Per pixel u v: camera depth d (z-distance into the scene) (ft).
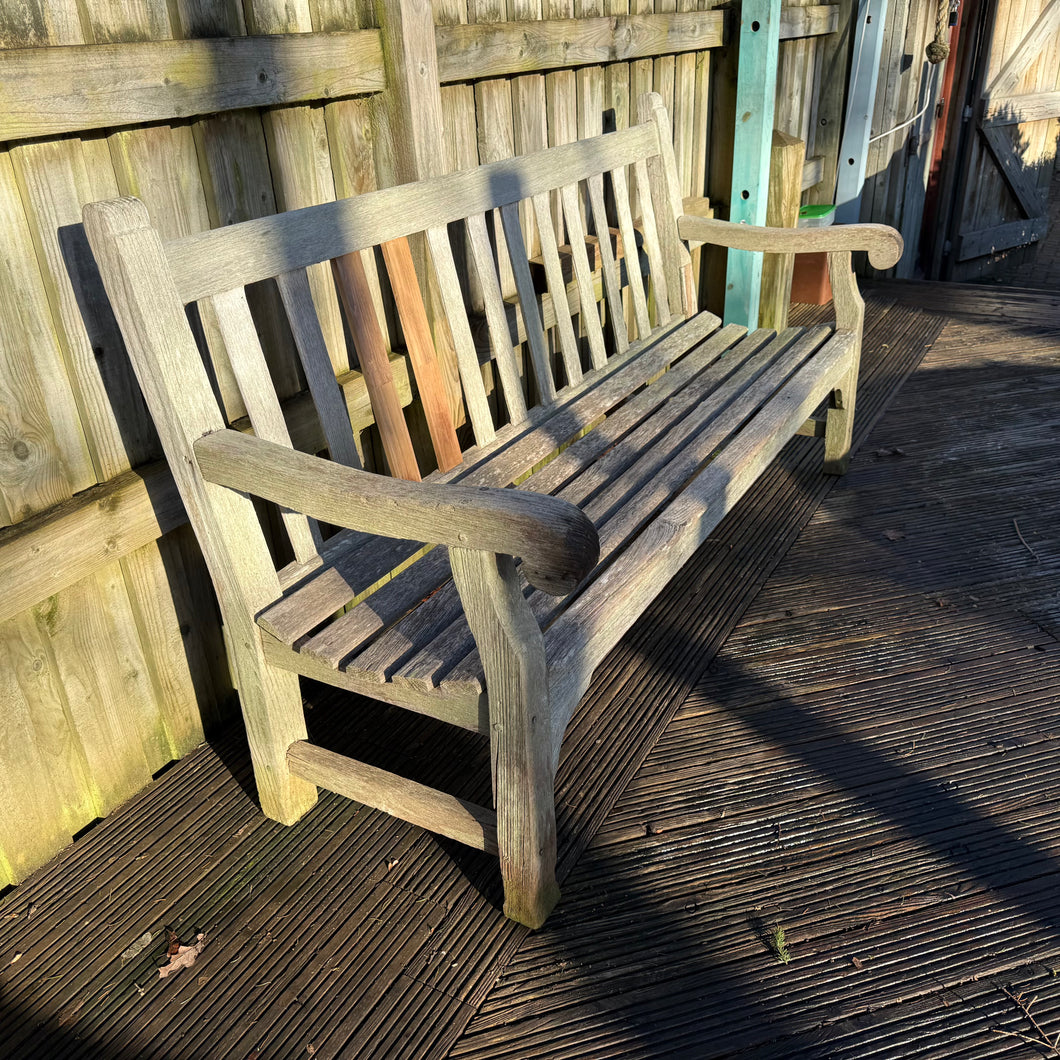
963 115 19.85
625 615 6.25
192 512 5.89
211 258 5.82
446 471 7.55
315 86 7.05
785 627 8.87
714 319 10.76
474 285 9.78
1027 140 21.48
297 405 7.63
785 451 12.30
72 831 6.78
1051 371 14.61
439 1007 5.57
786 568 9.78
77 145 5.81
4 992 5.73
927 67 19.31
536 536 4.58
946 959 5.75
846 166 17.94
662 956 5.83
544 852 5.82
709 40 12.21
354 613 6.18
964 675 8.18
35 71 5.30
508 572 5.11
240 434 5.73
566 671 5.60
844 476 11.66
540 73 9.90
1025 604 9.09
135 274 5.28
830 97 17.13
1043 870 6.33
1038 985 5.57
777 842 6.62
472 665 5.54
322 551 6.71
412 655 5.79
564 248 11.31
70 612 6.36
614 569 6.37
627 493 7.37
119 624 6.75
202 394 5.72
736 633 8.82
